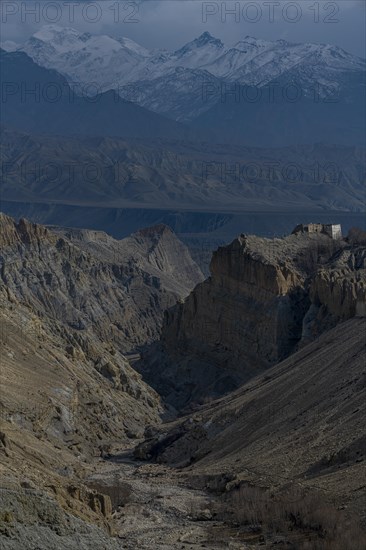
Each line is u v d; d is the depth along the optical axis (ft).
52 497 330.95
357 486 407.03
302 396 545.44
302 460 463.42
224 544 383.65
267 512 414.62
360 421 473.26
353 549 360.89
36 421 533.55
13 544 278.46
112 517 414.82
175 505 444.14
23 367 600.39
